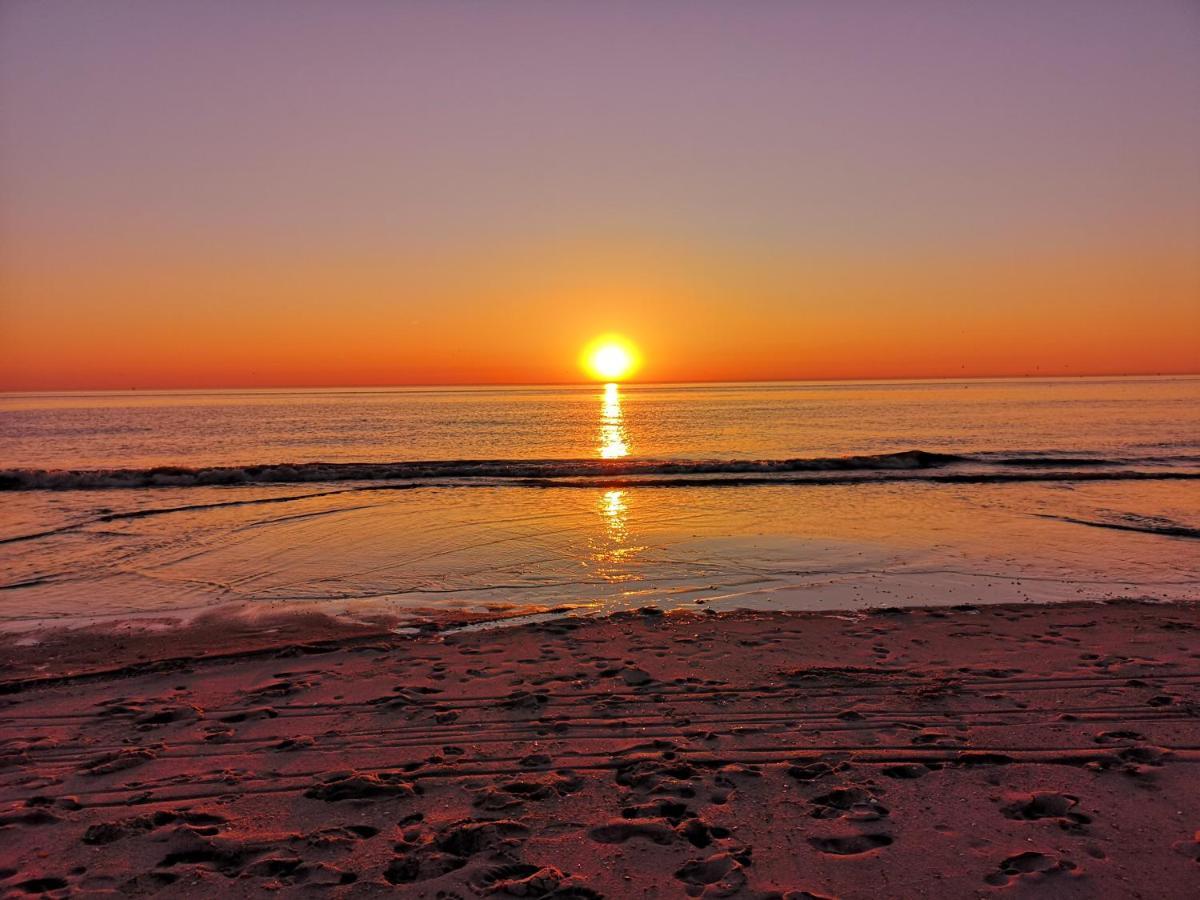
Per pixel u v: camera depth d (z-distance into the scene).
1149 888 3.51
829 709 5.89
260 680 6.87
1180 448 31.77
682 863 3.79
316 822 4.25
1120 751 5.01
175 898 3.54
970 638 7.88
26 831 4.18
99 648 8.03
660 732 5.50
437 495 19.72
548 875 3.66
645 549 12.96
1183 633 7.97
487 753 5.18
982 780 4.64
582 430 49.41
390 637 8.32
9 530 15.20
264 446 37.56
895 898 3.47
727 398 128.50
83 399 184.75
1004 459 26.42
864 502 18.23
